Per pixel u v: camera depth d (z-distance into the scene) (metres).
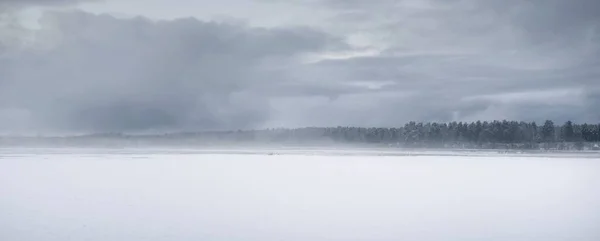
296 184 29.88
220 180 31.89
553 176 35.78
